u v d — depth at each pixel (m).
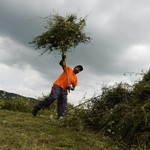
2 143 1.74
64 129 2.92
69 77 3.76
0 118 3.23
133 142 2.39
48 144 1.93
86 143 2.21
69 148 1.91
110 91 3.65
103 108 3.53
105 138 2.60
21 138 1.98
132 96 3.17
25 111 5.12
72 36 3.30
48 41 3.33
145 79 3.18
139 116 2.53
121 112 2.88
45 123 3.30
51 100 3.61
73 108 3.63
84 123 3.26
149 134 2.33
